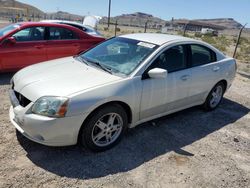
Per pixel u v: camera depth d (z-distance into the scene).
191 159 3.80
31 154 3.53
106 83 3.56
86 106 3.28
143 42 4.45
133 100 3.78
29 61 6.91
